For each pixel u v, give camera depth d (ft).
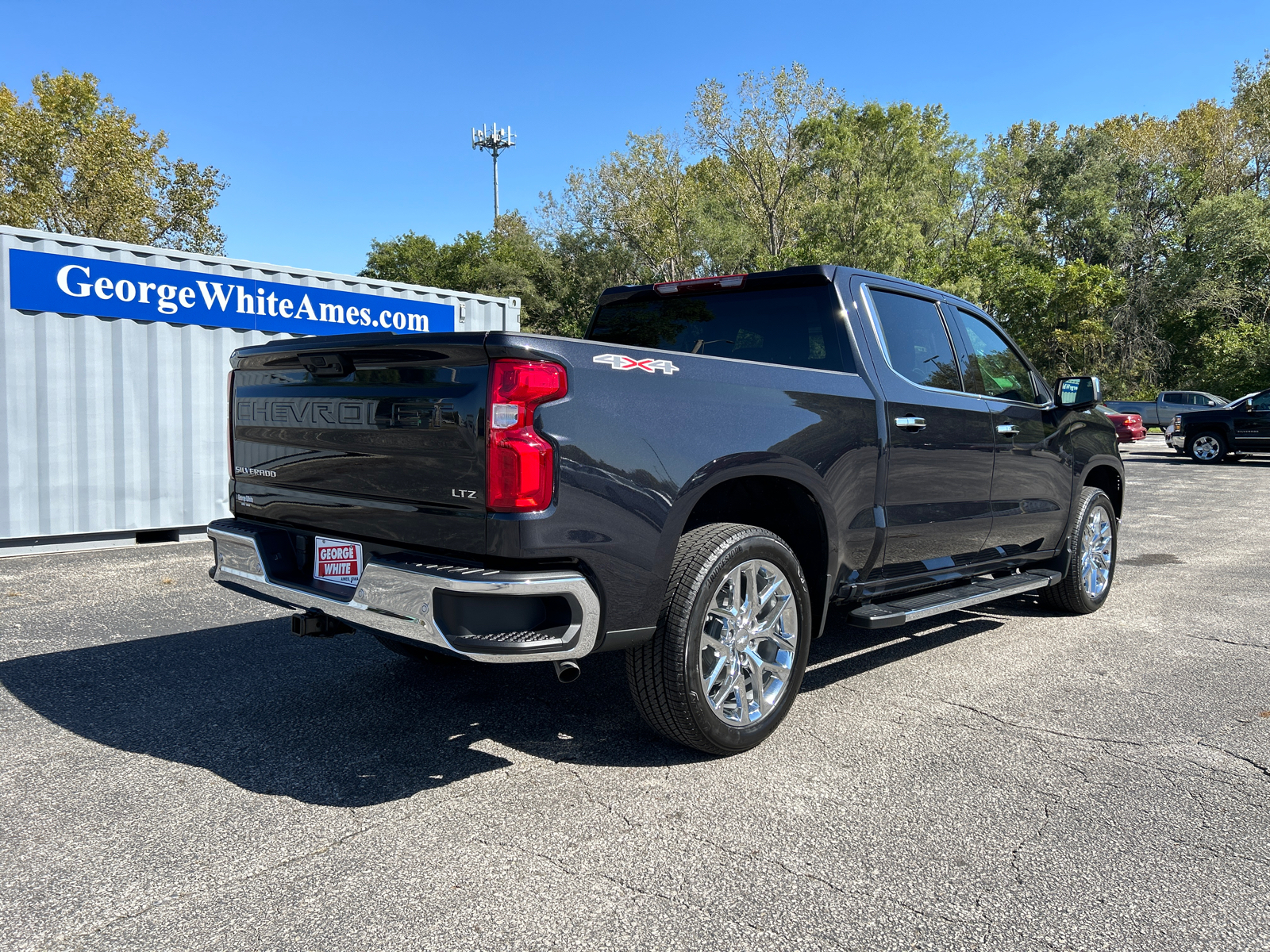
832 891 7.23
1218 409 61.62
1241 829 8.41
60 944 6.39
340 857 7.75
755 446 9.95
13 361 23.47
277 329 28.84
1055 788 9.32
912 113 136.67
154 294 25.93
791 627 10.57
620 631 8.71
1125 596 19.63
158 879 7.34
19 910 6.84
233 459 11.24
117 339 25.38
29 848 7.86
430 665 13.67
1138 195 155.74
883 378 12.25
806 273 12.43
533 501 7.97
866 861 7.75
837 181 121.70
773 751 10.31
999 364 15.51
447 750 10.27
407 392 8.66
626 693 12.40
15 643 14.76
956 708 11.87
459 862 7.68
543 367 8.07
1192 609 18.24
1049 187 159.84
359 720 11.27
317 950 6.33
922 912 6.93
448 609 8.03
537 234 152.87
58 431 24.32
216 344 27.45
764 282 12.87
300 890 7.18
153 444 26.13
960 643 15.44
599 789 9.23
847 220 120.78
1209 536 29.07
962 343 14.55
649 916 6.84
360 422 9.15
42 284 23.79
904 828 8.38
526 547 7.94
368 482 9.14
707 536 9.65
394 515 8.85
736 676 10.00
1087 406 15.39
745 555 9.73
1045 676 13.42
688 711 9.35
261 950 6.33
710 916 6.84
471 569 8.12
